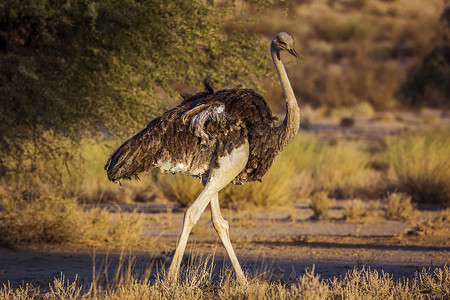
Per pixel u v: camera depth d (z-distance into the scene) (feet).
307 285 69.82
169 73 116.67
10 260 106.93
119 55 116.26
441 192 194.80
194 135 72.90
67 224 127.13
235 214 174.91
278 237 140.77
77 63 114.11
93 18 103.81
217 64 127.24
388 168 251.39
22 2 107.14
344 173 240.32
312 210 183.62
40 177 127.03
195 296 73.36
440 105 481.05
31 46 120.98
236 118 73.41
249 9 138.92
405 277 90.17
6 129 112.68
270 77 130.11
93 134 125.49
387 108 507.71
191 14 116.88
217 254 114.32
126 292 71.67
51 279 90.94
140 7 112.88
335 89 536.01
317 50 643.04
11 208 124.16
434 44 368.07
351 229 153.69
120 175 73.61
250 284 75.15
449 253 116.37
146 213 173.99
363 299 72.84
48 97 108.99
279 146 77.56
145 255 115.24
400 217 171.53
